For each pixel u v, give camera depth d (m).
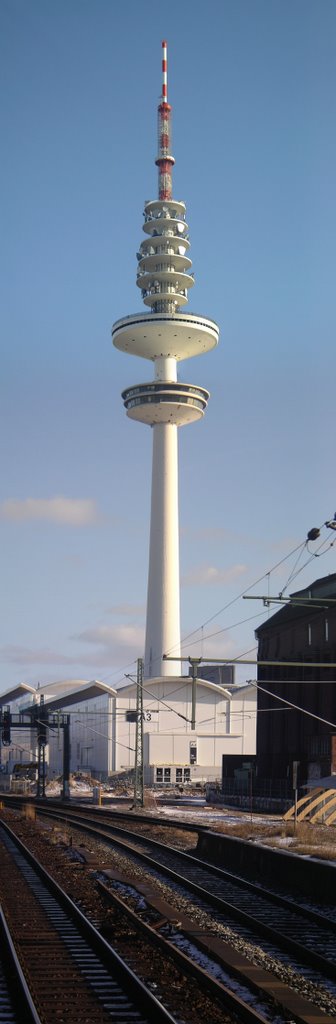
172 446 185.75
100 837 48.72
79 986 15.73
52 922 21.73
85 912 23.17
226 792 93.44
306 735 85.19
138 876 31.34
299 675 88.00
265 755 93.25
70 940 19.42
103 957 17.81
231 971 16.77
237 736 128.12
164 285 182.75
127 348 186.00
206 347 184.38
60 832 51.94
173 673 176.75
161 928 21.05
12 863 35.59
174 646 177.88
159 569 181.12
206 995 15.30
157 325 178.38
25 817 66.75
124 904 23.28
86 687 133.62
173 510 183.75
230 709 129.12
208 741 127.12
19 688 174.00
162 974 16.59
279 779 85.44
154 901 24.14
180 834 51.66
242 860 34.84
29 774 134.38
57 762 155.62
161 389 181.25
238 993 15.50
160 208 183.88
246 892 27.75
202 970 16.27
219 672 161.88
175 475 185.25
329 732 80.81
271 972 17.00
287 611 94.56
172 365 184.38
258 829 50.69
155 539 182.62
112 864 35.38
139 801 81.75
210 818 66.75
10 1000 14.75
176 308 183.25
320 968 17.45
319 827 53.25
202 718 128.00
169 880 30.44
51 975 16.42
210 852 39.34
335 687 80.88
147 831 54.69
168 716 127.38
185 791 114.50
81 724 143.88
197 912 23.59
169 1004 14.69
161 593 180.12
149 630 179.88
